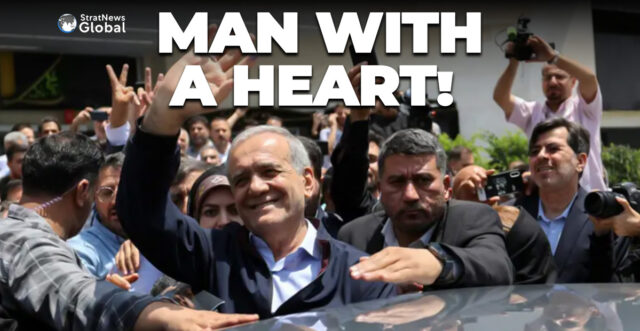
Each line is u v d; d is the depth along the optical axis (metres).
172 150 1.98
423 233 2.83
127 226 2.06
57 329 1.98
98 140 5.77
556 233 3.67
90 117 5.95
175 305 1.91
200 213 2.98
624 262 3.28
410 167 2.78
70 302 1.96
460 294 1.58
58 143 2.49
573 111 5.17
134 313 1.87
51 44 10.95
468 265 2.19
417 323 1.27
